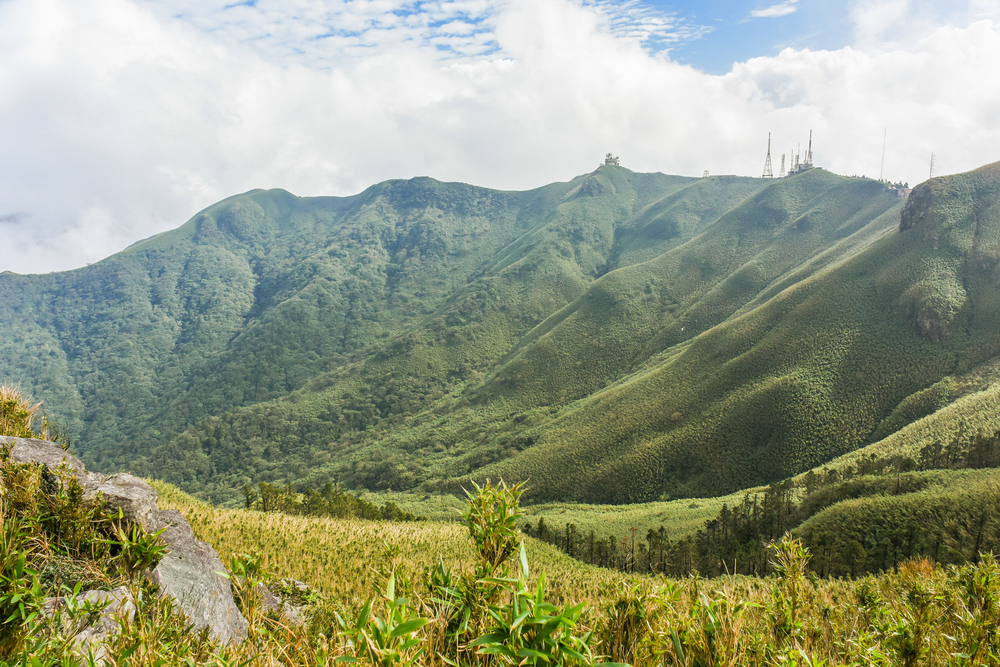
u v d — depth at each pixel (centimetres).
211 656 229
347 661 161
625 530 8438
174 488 2562
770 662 249
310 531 2552
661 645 230
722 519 7000
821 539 5194
